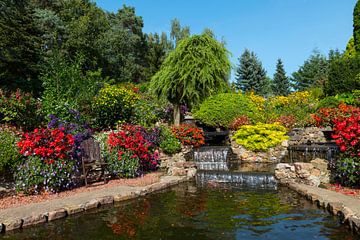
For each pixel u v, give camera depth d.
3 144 7.74
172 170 9.89
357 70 16.92
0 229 4.89
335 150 9.38
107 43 33.78
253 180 8.76
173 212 5.96
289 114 15.52
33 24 19.44
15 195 6.88
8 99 10.75
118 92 13.60
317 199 6.23
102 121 13.47
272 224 5.13
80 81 14.60
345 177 7.26
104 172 8.55
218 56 14.12
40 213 5.46
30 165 6.92
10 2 20.14
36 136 7.12
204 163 11.67
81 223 5.34
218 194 7.45
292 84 47.28
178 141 12.10
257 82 41.56
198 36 14.07
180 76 13.97
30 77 18.30
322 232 4.68
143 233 4.82
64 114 11.58
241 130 12.74
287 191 7.53
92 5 40.19
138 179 8.82
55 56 16.09
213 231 4.88
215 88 14.52
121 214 5.85
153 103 15.79
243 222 5.29
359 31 19.58
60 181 7.16
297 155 11.26
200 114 15.38
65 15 31.31
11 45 17.64
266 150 12.09
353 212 5.05
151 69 38.09
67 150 7.45
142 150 9.46
